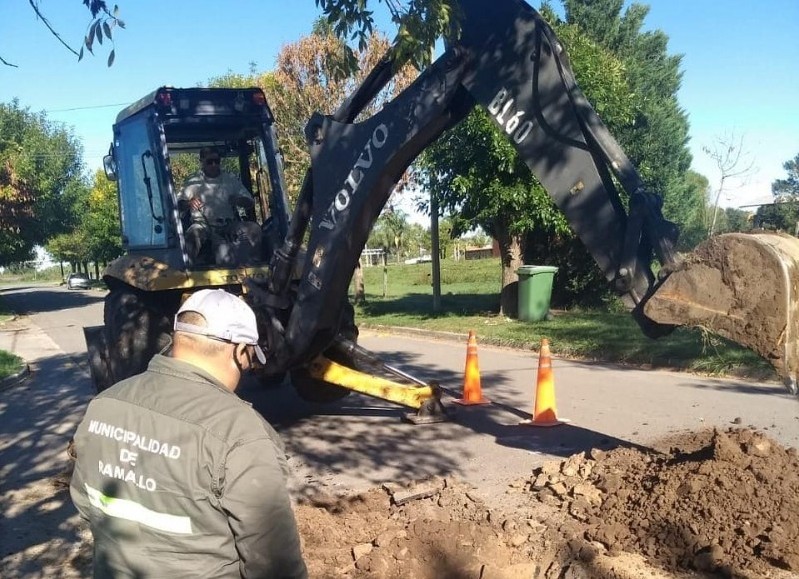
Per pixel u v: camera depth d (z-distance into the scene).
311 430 7.91
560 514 5.23
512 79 5.27
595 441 7.07
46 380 12.27
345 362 8.17
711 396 8.69
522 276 15.98
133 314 7.67
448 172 16.27
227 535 2.20
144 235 8.22
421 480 6.06
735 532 4.48
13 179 28.41
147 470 2.21
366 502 5.55
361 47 5.08
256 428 2.26
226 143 8.76
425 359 12.56
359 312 20.73
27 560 5.04
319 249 6.37
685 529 4.54
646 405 8.38
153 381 2.35
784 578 4.12
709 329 4.20
